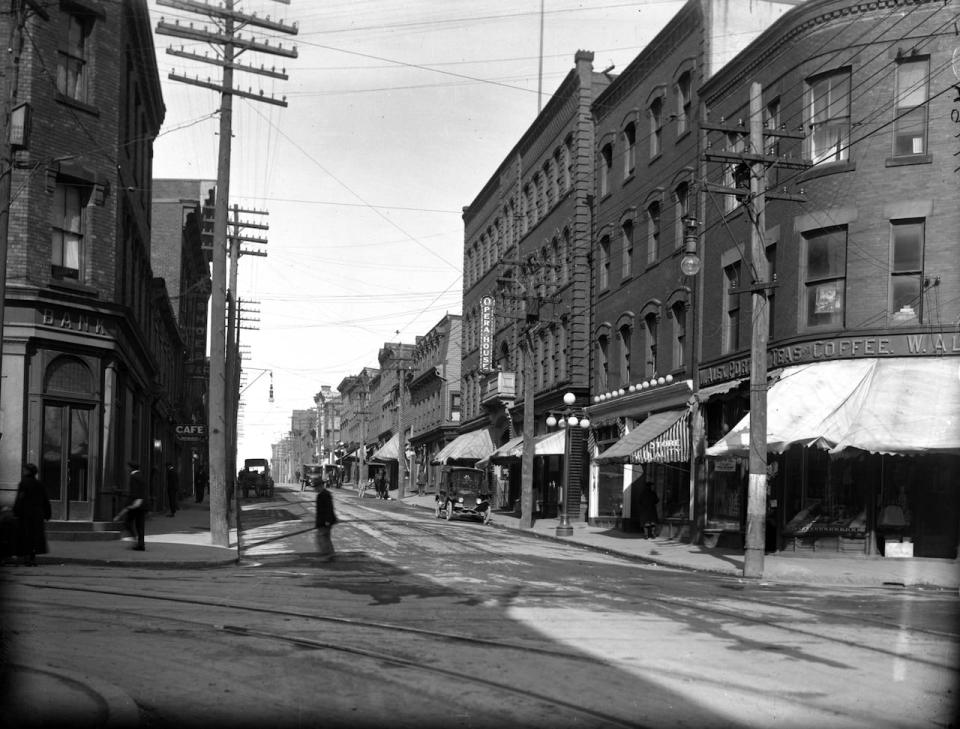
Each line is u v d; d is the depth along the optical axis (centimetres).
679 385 2961
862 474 2250
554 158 4519
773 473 2423
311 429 18038
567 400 3275
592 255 4000
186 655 904
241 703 731
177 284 5103
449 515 4112
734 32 2962
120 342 2530
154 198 5628
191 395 6619
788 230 2416
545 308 4531
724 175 2750
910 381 2105
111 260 2477
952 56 2178
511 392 5056
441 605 1291
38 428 2262
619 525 3534
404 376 9112
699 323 2889
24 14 1944
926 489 2183
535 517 4572
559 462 4297
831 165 2308
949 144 2177
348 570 1805
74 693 723
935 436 1966
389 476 9875
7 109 1911
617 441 3519
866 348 2202
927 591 1664
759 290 1978
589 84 4128
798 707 752
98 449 2395
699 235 2905
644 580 1745
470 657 920
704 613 1268
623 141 3669
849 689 816
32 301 2244
